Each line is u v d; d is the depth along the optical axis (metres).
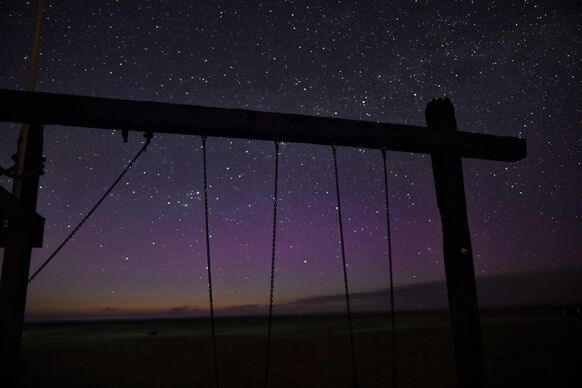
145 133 3.16
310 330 29.62
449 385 10.06
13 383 4.02
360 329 28.19
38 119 2.83
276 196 3.50
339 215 3.46
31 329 44.75
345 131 3.29
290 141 3.33
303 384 10.75
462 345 3.27
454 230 3.44
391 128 3.40
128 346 19.08
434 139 3.50
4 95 2.74
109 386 10.66
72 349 18.06
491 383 9.73
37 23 5.10
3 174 4.28
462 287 3.35
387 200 3.46
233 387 10.60
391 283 3.42
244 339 22.02
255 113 3.12
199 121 3.01
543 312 44.59
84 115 2.83
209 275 3.47
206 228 3.41
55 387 10.53
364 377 11.23
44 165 4.57
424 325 28.95
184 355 15.70
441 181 3.53
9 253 4.27
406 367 12.31
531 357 12.70
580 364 11.25
